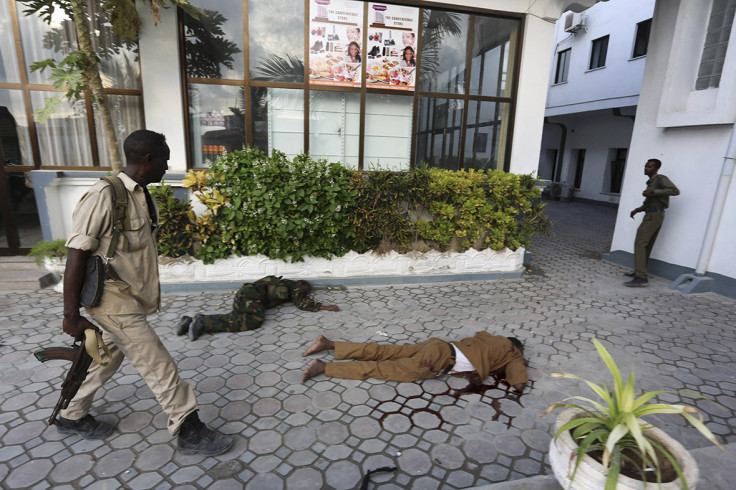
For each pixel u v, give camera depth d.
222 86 5.34
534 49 5.89
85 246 1.89
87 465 2.21
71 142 5.31
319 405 2.80
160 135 2.15
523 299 5.00
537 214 5.85
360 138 5.83
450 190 5.35
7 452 2.29
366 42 5.56
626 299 5.12
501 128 6.32
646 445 1.43
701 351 3.74
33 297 4.57
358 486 2.12
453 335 3.92
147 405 2.73
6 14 4.93
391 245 5.37
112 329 2.03
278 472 2.20
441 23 5.75
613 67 12.99
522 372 3.07
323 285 5.20
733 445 2.38
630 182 6.64
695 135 5.61
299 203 4.77
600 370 3.36
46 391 2.87
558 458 1.67
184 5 4.32
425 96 5.91
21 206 5.32
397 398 2.90
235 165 4.62
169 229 4.73
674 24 5.88
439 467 2.27
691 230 5.71
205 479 2.14
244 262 4.95
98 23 5.02
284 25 5.34
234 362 3.32
